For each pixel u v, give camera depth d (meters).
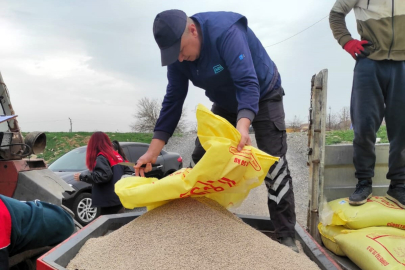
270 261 1.62
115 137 20.53
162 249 1.64
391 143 2.72
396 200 2.59
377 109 2.67
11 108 4.28
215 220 1.79
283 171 2.38
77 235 2.03
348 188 3.00
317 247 1.95
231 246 1.66
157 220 1.83
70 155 7.13
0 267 1.84
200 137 1.78
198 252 1.61
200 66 2.31
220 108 2.84
